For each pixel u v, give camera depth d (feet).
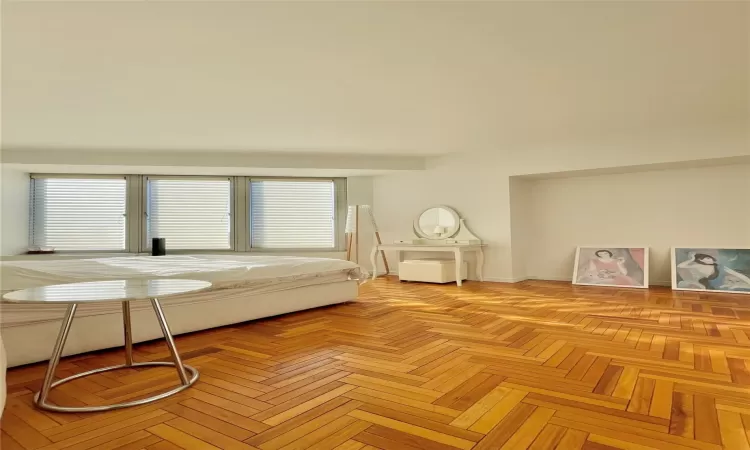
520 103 12.28
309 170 19.93
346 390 6.03
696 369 6.70
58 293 6.01
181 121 13.52
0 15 7.04
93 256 19.56
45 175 19.43
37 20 7.23
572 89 11.16
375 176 22.13
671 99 12.00
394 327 10.10
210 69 9.53
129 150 17.46
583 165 16.43
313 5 7.00
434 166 20.42
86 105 11.77
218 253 20.90
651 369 6.74
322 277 12.64
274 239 21.47
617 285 16.80
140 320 8.73
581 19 7.59
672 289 15.72
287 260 12.56
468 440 4.50
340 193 22.07
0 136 14.88
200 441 4.58
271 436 4.66
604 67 9.75
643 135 15.33
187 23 7.48
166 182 20.57
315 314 11.91
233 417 5.18
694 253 16.01
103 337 8.29
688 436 4.51
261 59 9.07
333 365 7.22
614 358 7.36
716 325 9.83
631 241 17.39
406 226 21.33
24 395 6.08
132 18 7.25
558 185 19.07
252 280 10.50
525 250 19.51
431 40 8.33
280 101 11.80
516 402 5.51
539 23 7.72
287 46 8.48
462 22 7.65
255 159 18.90
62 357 8.04
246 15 7.26
